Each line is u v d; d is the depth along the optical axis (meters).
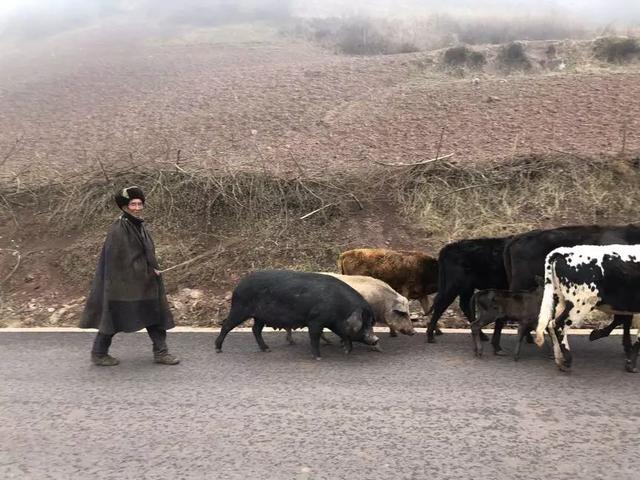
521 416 4.81
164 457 4.23
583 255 5.85
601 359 6.28
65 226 10.50
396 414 4.88
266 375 5.90
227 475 3.98
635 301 5.75
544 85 17.83
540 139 12.91
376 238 9.77
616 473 3.93
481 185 10.45
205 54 29.33
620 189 10.12
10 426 4.77
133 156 13.09
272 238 9.90
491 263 7.08
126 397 5.34
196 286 9.08
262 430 4.63
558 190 10.23
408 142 13.69
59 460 4.22
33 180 11.71
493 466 4.04
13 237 10.39
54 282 9.32
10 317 8.49
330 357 6.51
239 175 10.86
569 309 5.88
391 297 7.09
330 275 6.80
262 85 21.11
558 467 4.01
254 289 6.57
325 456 4.21
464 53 22.97
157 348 6.31
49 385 5.66
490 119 14.99
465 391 5.38
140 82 23.25
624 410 4.91
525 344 6.93
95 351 6.25
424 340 7.18
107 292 6.01
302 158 12.77
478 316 6.48
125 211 6.15
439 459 4.14
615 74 18.55
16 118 18.92
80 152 14.51
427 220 10.01
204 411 5.01
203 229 10.27
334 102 18.11
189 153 13.62
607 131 13.08
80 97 21.41
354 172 11.12
